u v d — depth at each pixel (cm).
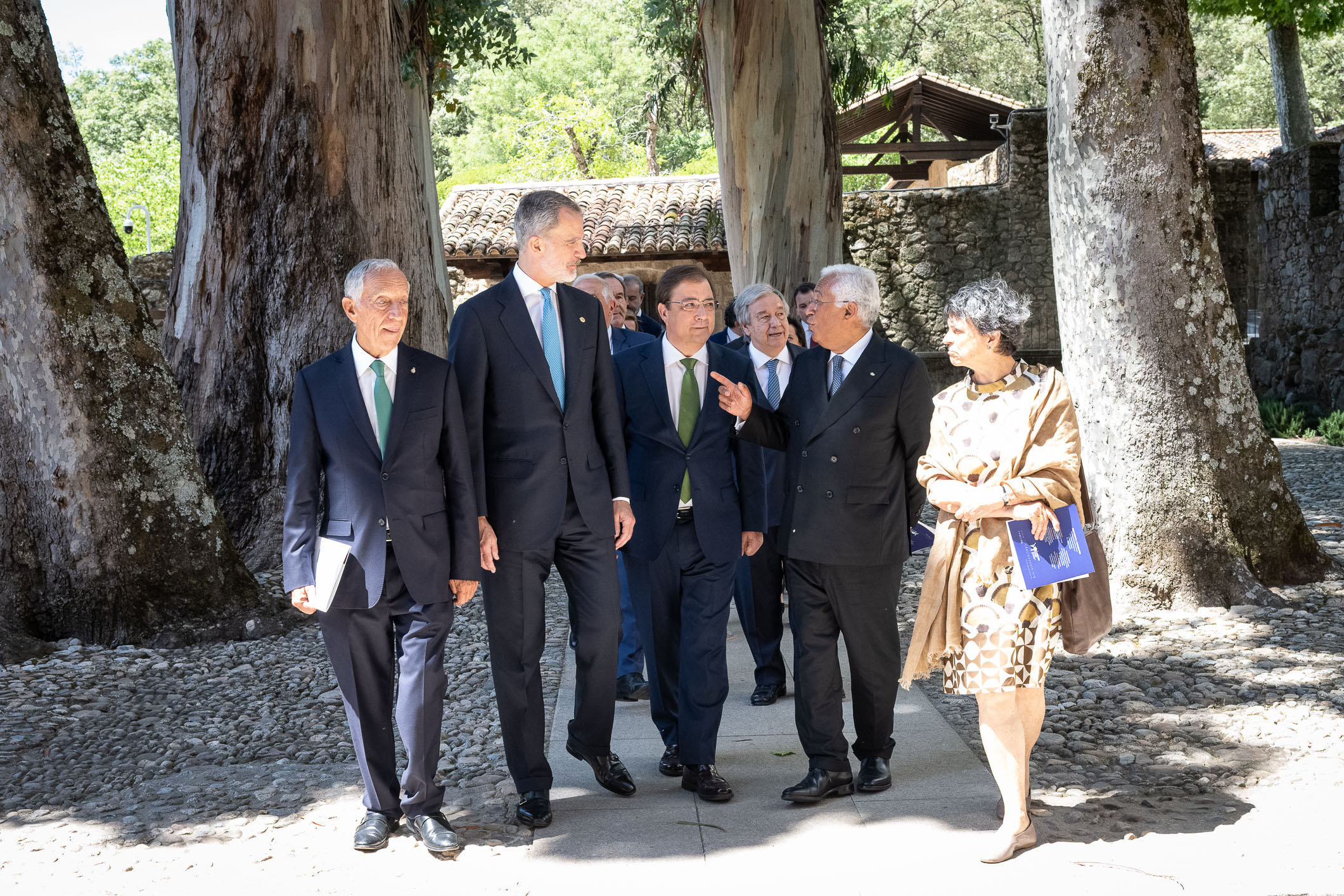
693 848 339
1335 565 665
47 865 334
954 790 382
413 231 870
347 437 333
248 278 812
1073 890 299
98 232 622
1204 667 524
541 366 358
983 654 321
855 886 309
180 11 823
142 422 620
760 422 384
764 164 998
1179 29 644
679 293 396
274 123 806
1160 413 638
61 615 599
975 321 326
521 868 327
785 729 464
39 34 609
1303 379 1670
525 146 3956
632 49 4119
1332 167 1655
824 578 371
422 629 337
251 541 786
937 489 327
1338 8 1717
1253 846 325
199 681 540
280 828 361
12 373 597
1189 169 642
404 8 1005
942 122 2419
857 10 2358
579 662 380
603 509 367
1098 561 330
